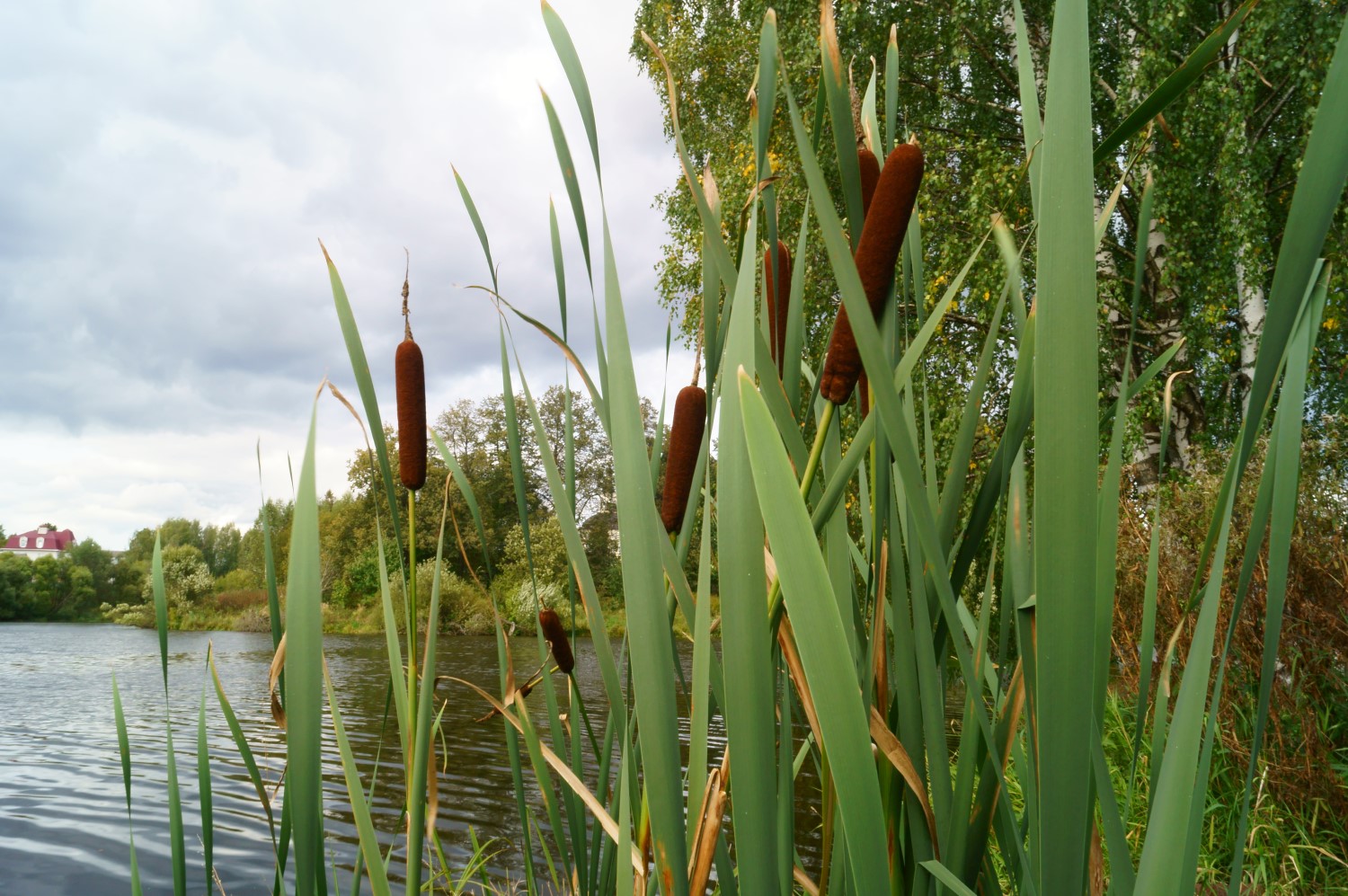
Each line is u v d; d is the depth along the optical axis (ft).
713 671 2.16
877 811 1.37
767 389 2.05
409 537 3.04
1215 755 12.26
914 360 2.00
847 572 2.34
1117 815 1.69
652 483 1.83
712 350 2.53
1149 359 29.45
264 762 29.55
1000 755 2.34
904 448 1.68
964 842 2.23
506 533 123.24
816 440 2.01
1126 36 27.81
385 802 23.09
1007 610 2.67
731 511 1.62
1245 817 1.65
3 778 28.37
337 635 103.91
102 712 44.47
